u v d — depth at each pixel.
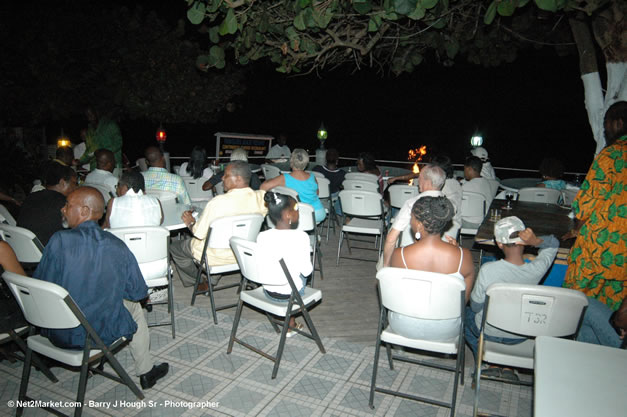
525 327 2.26
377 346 2.62
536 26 5.30
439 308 2.37
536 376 1.24
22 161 6.80
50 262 2.38
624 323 2.20
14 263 2.50
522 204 4.56
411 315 2.42
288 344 3.37
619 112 2.66
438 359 3.20
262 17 3.49
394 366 3.10
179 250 4.09
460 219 3.99
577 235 2.84
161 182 4.60
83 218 2.46
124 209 3.41
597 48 5.53
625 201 2.58
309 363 3.13
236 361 3.14
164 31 7.55
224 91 8.20
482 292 2.52
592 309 2.53
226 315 3.81
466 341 2.86
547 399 1.14
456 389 2.50
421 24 4.57
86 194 2.45
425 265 2.47
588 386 1.19
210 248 3.67
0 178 6.55
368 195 4.82
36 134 8.70
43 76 6.89
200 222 3.61
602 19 3.77
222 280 4.63
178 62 7.56
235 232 3.56
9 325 2.61
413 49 5.08
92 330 2.35
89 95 7.38
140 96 7.50
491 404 2.71
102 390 2.81
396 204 5.24
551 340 1.43
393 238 3.12
